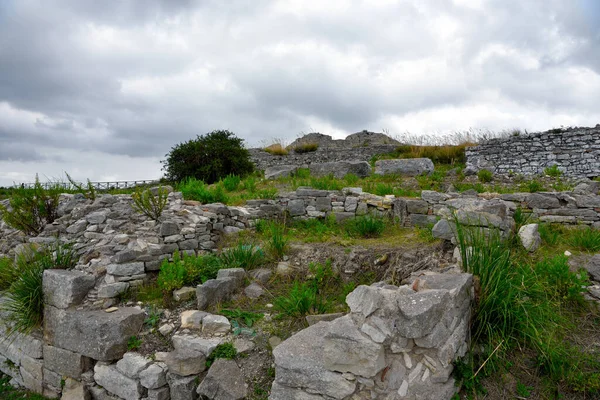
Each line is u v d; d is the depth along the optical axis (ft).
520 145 48.42
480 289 12.26
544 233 19.30
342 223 28.07
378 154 64.28
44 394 16.03
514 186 34.40
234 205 29.60
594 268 15.12
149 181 51.52
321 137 87.35
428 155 56.39
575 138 45.62
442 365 10.24
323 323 12.14
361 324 10.09
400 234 23.75
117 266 16.92
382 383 9.71
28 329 16.49
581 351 11.85
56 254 18.67
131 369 13.38
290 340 11.34
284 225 26.40
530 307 12.28
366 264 18.16
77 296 15.58
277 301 15.85
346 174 42.68
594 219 21.68
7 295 17.53
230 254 19.83
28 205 23.00
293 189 36.73
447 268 14.89
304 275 18.13
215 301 16.08
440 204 25.34
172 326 14.78
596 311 13.38
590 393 10.62
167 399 13.07
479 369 10.73
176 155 50.60
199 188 30.71
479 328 11.95
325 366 10.14
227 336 13.91
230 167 51.21
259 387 12.26
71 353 14.94
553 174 40.68
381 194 31.89
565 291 13.94
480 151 50.70
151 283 17.97
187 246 20.74
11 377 18.02
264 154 70.74
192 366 12.87
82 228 21.09
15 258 20.92
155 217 21.20
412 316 9.62
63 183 27.37
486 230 16.63
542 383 11.04
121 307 15.94
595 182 31.17
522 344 11.98
